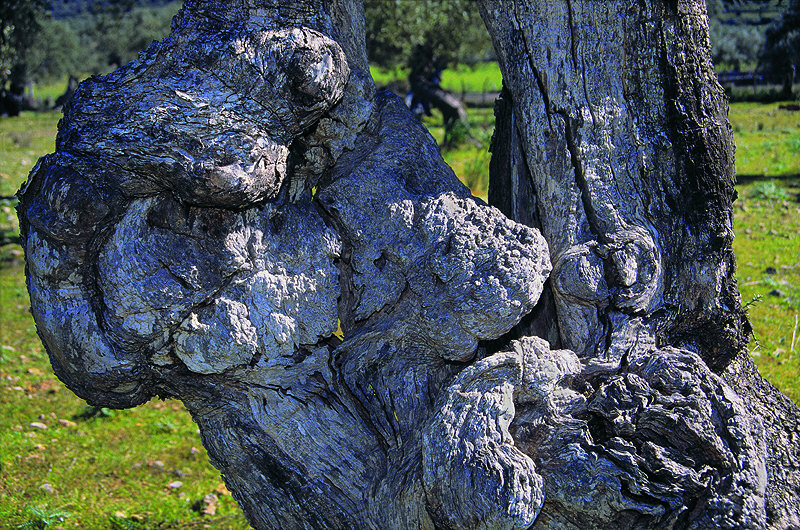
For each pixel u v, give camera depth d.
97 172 3.10
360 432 3.76
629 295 3.57
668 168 3.71
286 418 3.65
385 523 3.57
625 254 3.54
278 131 3.21
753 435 3.35
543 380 3.42
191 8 3.25
